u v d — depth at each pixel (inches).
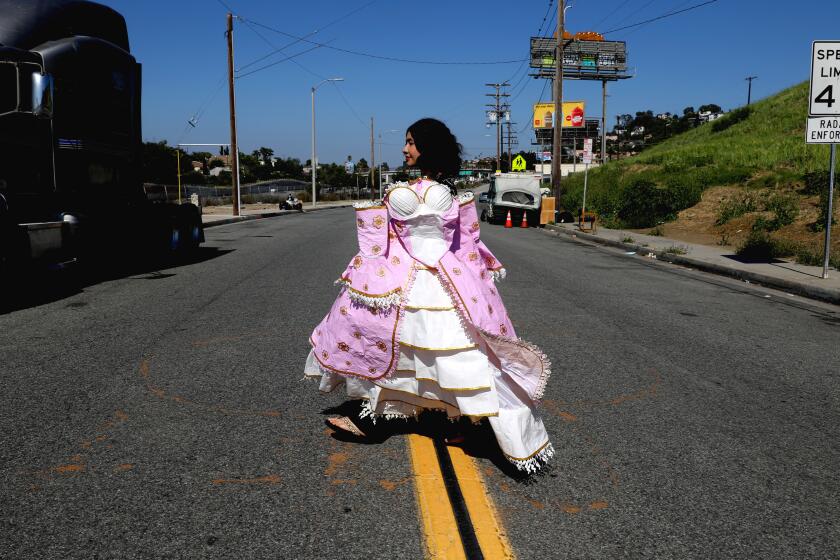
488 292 137.4
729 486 133.2
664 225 912.9
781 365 233.8
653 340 266.4
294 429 157.6
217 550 105.6
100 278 417.1
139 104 453.7
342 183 4311.0
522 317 307.3
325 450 145.1
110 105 410.0
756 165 1086.4
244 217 1210.6
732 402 188.7
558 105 1149.7
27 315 295.0
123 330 264.8
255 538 109.3
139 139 453.1
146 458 140.5
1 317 290.4
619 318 311.1
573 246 734.5
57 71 357.7
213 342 245.3
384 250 135.6
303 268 470.9
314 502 121.6
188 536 109.6
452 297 129.6
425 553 105.4
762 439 160.1
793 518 120.6
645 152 2135.8
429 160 139.9
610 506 122.9
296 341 247.3
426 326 130.1
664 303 359.6
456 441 147.9
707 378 213.0
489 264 149.6
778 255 572.4
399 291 131.7
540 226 1122.7
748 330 293.9
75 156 375.6
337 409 171.9
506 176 1136.2
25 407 171.9
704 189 1026.1
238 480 130.3
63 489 126.1
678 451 150.7
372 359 136.6
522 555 105.7
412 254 134.9
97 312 302.5
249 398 180.4
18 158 334.0
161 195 498.0
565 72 3410.4
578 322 298.5
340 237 769.6
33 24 358.9
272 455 142.3
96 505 120.0
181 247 510.9
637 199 991.0
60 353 227.6
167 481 129.7
